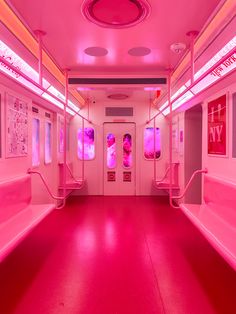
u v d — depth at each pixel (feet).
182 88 16.53
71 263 11.35
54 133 21.95
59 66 15.58
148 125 28.04
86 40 11.80
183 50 12.98
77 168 28.25
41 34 11.12
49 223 17.54
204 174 14.11
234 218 9.68
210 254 12.36
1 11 8.64
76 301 8.50
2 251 7.43
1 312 7.89
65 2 8.68
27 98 14.56
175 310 8.04
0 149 11.27
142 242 13.94
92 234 15.25
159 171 28.09
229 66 10.04
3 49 9.69
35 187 17.56
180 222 17.74
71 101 22.71
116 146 28.27
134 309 8.09
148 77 16.79
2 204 10.05
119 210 21.27
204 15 9.52
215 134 13.39
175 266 11.09
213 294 8.93
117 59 14.35
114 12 9.10
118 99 27.37
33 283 9.62
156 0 8.54
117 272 10.53
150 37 11.44
